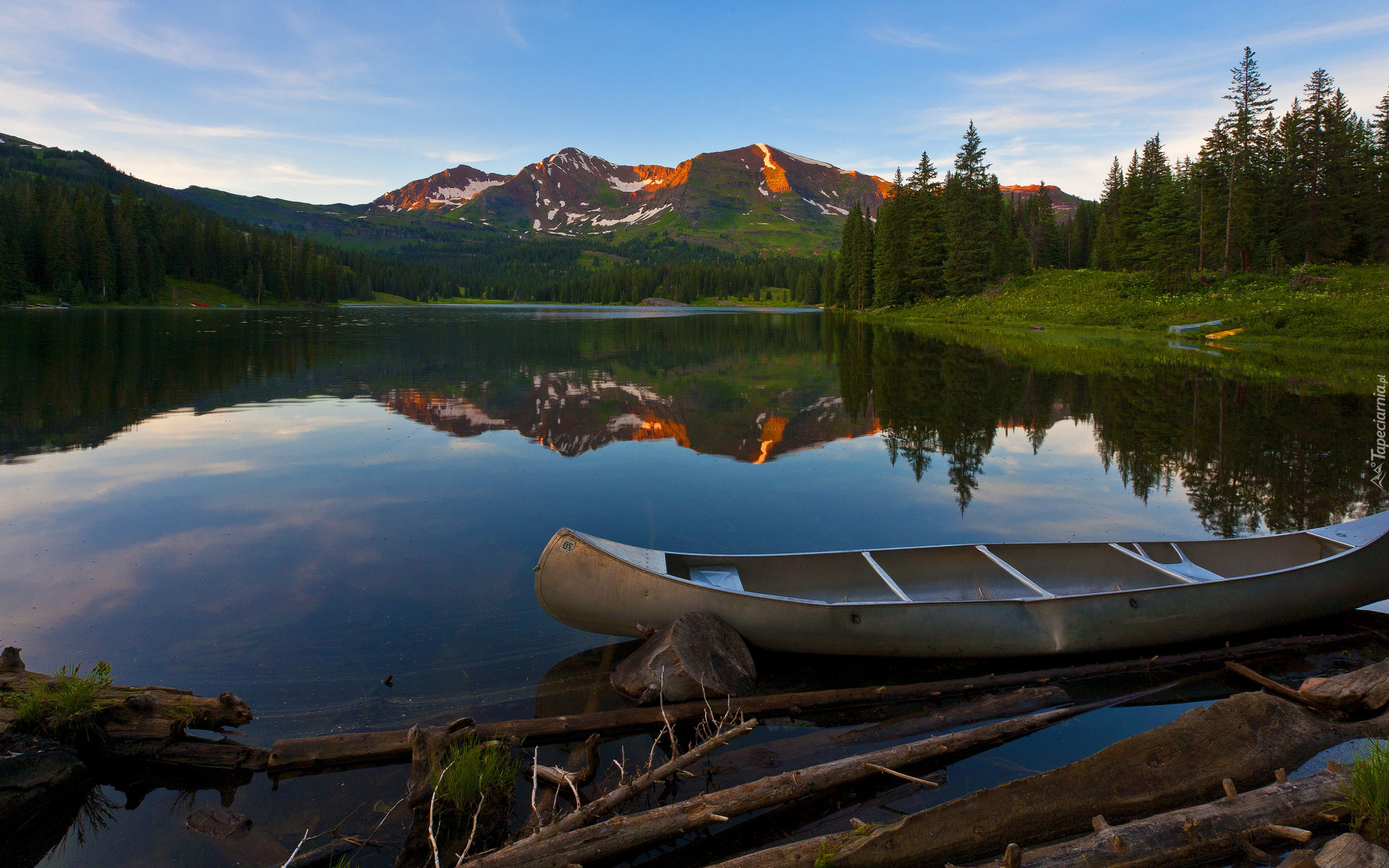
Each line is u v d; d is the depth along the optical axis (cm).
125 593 634
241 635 558
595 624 535
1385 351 2562
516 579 672
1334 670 530
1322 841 314
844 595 619
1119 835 311
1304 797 333
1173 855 306
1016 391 1967
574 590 529
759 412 1675
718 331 5078
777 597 513
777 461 1178
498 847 340
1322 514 898
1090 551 655
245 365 2542
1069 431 1436
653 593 522
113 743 403
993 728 428
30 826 360
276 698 472
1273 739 381
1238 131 4700
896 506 929
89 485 984
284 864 313
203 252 10338
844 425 1518
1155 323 3991
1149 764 360
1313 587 581
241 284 10375
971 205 6184
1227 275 4716
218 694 477
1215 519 886
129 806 376
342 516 857
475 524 835
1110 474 1105
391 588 650
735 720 444
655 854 338
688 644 478
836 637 516
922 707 475
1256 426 1445
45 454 1167
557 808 369
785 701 461
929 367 2583
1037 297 5484
